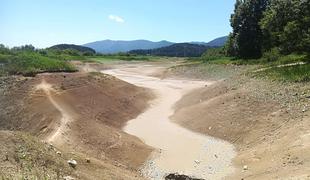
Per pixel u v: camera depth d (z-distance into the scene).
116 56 104.00
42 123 25.06
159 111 35.66
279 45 57.44
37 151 15.22
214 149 24.27
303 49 46.06
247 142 24.17
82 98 31.98
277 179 15.59
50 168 14.28
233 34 71.62
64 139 22.05
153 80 56.69
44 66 37.34
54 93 30.41
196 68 62.56
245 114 27.53
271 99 27.67
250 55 68.00
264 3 67.69
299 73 30.94
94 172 16.34
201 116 30.72
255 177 17.33
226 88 35.62
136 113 34.47
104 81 38.84
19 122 25.69
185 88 47.31
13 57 37.62
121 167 20.36
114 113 32.25
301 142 19.28
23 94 29.14
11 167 12.94
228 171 20.03
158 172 20.53
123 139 24.88
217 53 87.25
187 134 27.95
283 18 51.50
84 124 25.47
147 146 24.80
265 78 33.44
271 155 19.86
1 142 14.71
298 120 22.78
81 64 69.62
